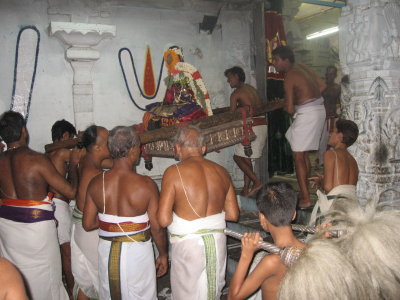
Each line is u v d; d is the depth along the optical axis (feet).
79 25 15.57
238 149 16.62
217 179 9.10
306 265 4.59
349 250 4.71
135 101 18.03
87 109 16.89
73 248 10.52
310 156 24.52
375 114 12.27
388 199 12.47
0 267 4.05
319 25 20.02
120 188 8.72
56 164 12.91
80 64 16.51
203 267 8.66
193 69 13.62
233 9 19.47
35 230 9.75
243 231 14.58
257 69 19.71
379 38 11.93
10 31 15.66
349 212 5.15
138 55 17.94
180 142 9.37
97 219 9.36
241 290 6.12
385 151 12.36
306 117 13.16
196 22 18.98
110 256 8.67
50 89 16.44
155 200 8.97
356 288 4.37
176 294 9.00
